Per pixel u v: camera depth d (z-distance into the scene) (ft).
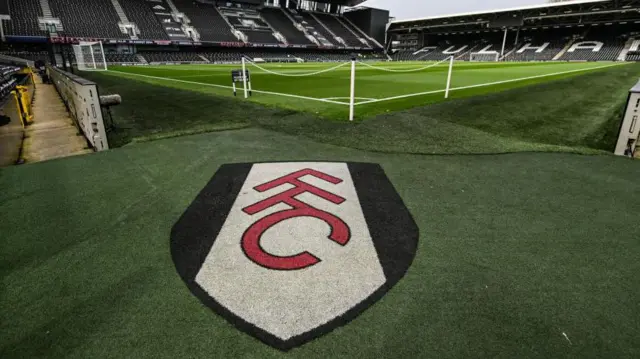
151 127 23.65
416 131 21.67
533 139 20.13
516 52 201.46
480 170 14.80
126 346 6.09
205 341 6.18
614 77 62.85
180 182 13.64
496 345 6.02
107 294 7.37
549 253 8.73
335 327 6.47
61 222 10.44
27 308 6.98
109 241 9.43
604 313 6.73
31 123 27.50
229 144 19.03
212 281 7.77
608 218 10.53
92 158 16.55
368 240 9.43
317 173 14.58
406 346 6.03
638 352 5.86
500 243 9.21
